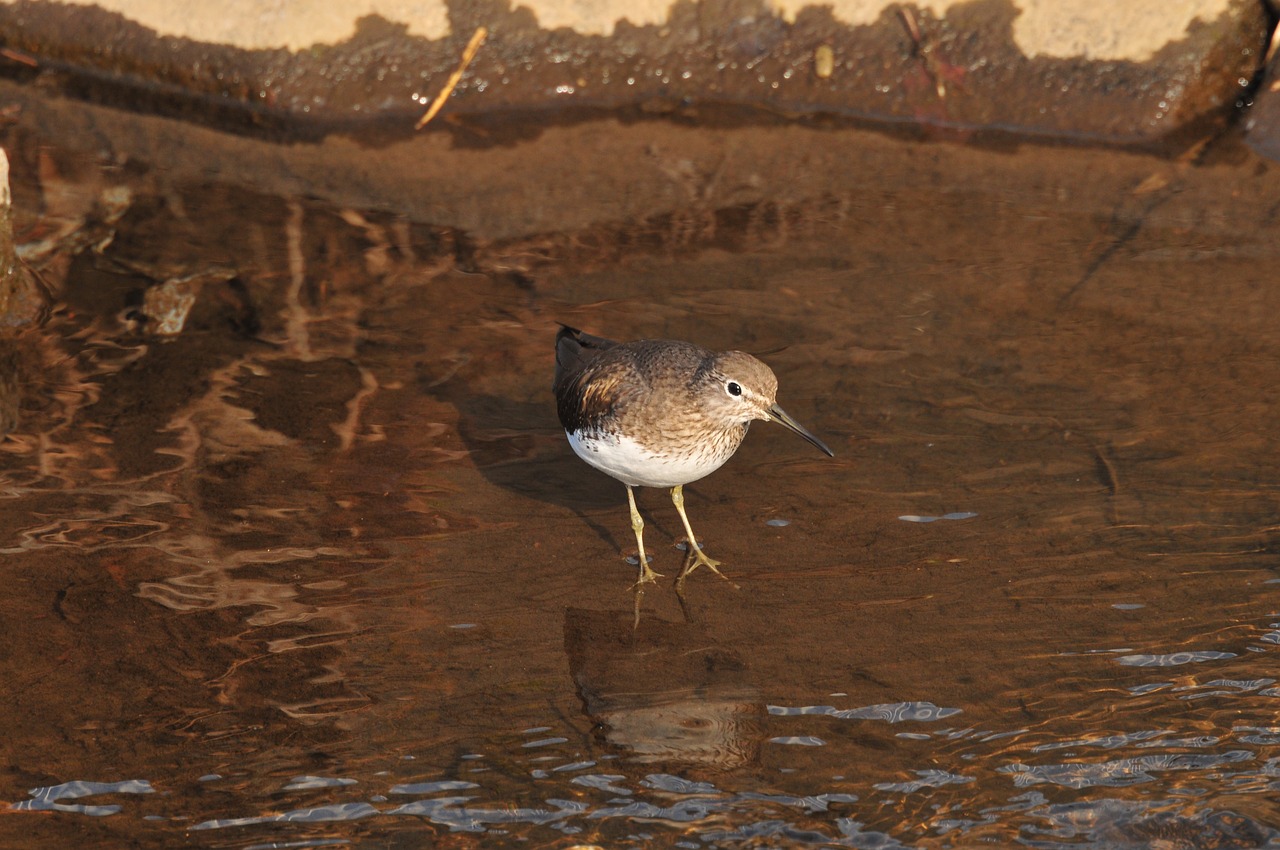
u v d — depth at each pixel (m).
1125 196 17.27
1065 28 18.91
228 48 19.20
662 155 18.58
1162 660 10.23
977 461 12.67
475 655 10.43
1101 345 14.22
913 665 10.28
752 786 9.12
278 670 10.18
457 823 8.80
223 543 11.56
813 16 19.64
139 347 14.24
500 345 14.40
